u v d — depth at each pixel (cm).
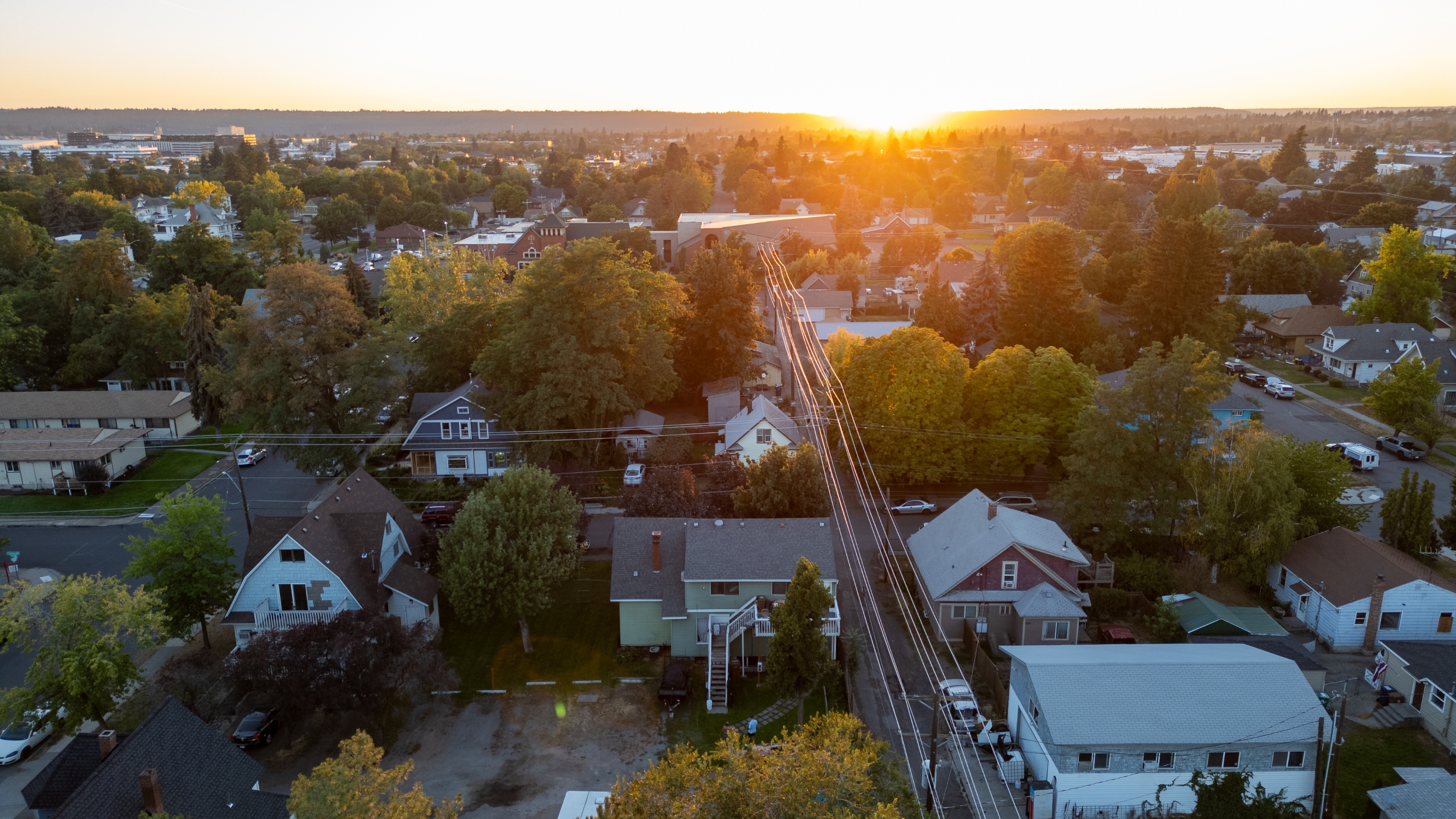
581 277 6288
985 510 4925
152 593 3947
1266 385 8519
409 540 4953
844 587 5141
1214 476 5041
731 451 6406
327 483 6750
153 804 2633
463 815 3378
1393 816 3034
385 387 6362
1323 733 3356
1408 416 6912
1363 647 4469
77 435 6856
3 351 8400
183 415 7712
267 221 18100
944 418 6231
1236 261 12712
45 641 3612
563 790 3534
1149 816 3422
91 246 9288
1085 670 3619
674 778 2317
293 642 3703
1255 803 3059
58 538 5862
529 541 4409
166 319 8519
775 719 3991
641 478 6512
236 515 6138
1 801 3384
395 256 9006
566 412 6172
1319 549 4866
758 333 8719
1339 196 17888
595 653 4509
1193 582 4972
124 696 3812
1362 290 11069
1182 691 3538
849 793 2252
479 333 7862
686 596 4412
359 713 3844
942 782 3575
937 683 4238
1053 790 3412
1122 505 5169
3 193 16000
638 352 6944
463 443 6731
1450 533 5219
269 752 3728
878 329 10019
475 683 4262
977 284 9544
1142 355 8000
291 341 6194
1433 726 3800
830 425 6600
